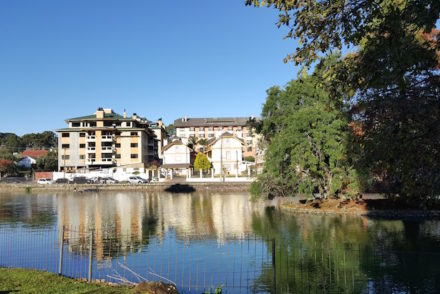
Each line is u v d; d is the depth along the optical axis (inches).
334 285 589.6
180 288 576.1
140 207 1889.8
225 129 5885.8
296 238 965.8
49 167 4335.6
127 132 4060.0
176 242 946.7
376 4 326.6
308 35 349.7
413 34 327.6
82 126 4111.7
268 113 1862.7
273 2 337.1
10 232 1135.6
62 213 1652.3
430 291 552.1
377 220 1236.5
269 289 573.6
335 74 384.2
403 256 753.0
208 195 2655.0
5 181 3740.2
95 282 525.0
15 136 6589.6
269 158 1592.0
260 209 1697.8
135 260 758.5
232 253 807.7
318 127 1416.1
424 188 360.5
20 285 477.7
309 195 1523.1
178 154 3924.7
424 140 349.4
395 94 386.3
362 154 422.3
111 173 3666.3
